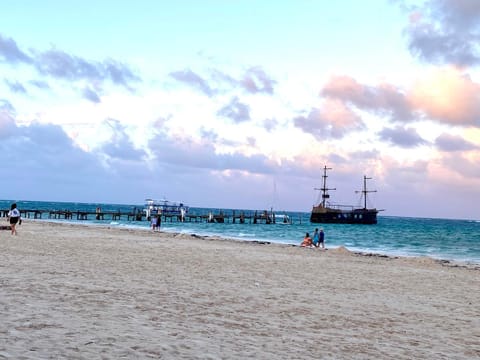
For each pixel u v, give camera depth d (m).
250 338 7.98
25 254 19.58
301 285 15.53
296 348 7.56
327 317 10.48
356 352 7.65
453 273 23.64
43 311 8.73
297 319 10.01
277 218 175.88
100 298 10.61
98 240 32.28
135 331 7.77
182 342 7.29
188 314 9.61
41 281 12.47
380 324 10.17
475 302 14.41
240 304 11.23
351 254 33.62
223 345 7.33
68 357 6.02
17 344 6.43
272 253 29.44
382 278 19.34
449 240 73.12
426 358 7.63
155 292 12.05
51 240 29.23
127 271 16.12
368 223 138.88
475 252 50.12
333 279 17.84
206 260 22.09
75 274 14.41
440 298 14.82
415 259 31.47
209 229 81.50
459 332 9.91
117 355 6.28
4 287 11.09
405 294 15.18
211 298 11.77
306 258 27.16
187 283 14.16
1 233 33.06
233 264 21.00
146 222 101.56
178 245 31.84
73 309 9.16
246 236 63.78
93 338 7.08
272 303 11.69
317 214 136.12
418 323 10.59
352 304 12.48
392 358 7.46
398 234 88.44
